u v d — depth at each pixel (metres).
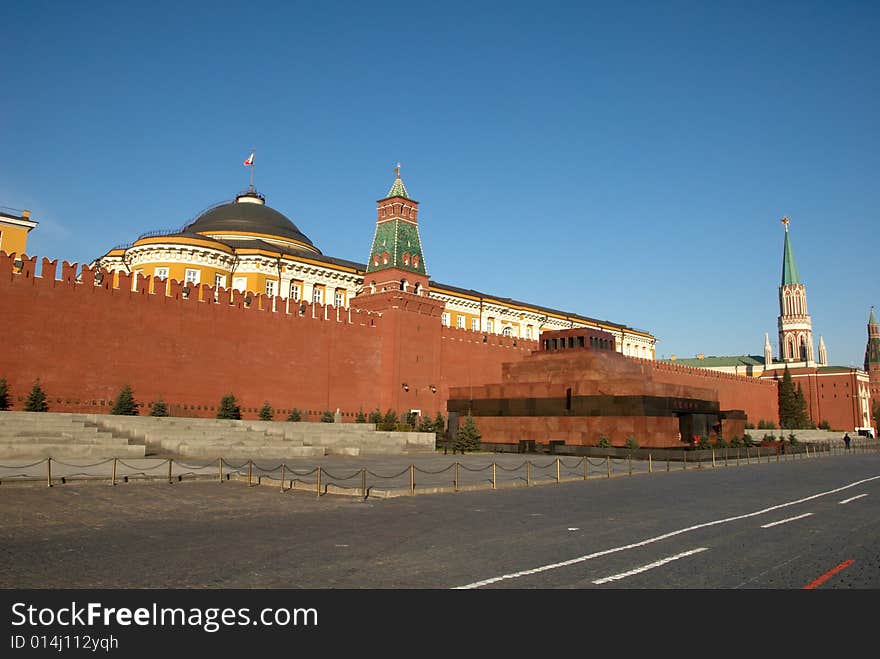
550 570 9.41
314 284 54.94
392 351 48.38
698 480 25.39
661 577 9.12
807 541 11.91
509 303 71.38
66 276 33.78
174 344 37.38
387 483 20.84
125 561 9.80
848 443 61.56
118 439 27.56
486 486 21.08
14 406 31.48
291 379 42.69
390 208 52.12
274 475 21.61
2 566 9.42
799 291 138.38
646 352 90.75
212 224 57.94
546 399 45.06
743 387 82.50
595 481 24.45
